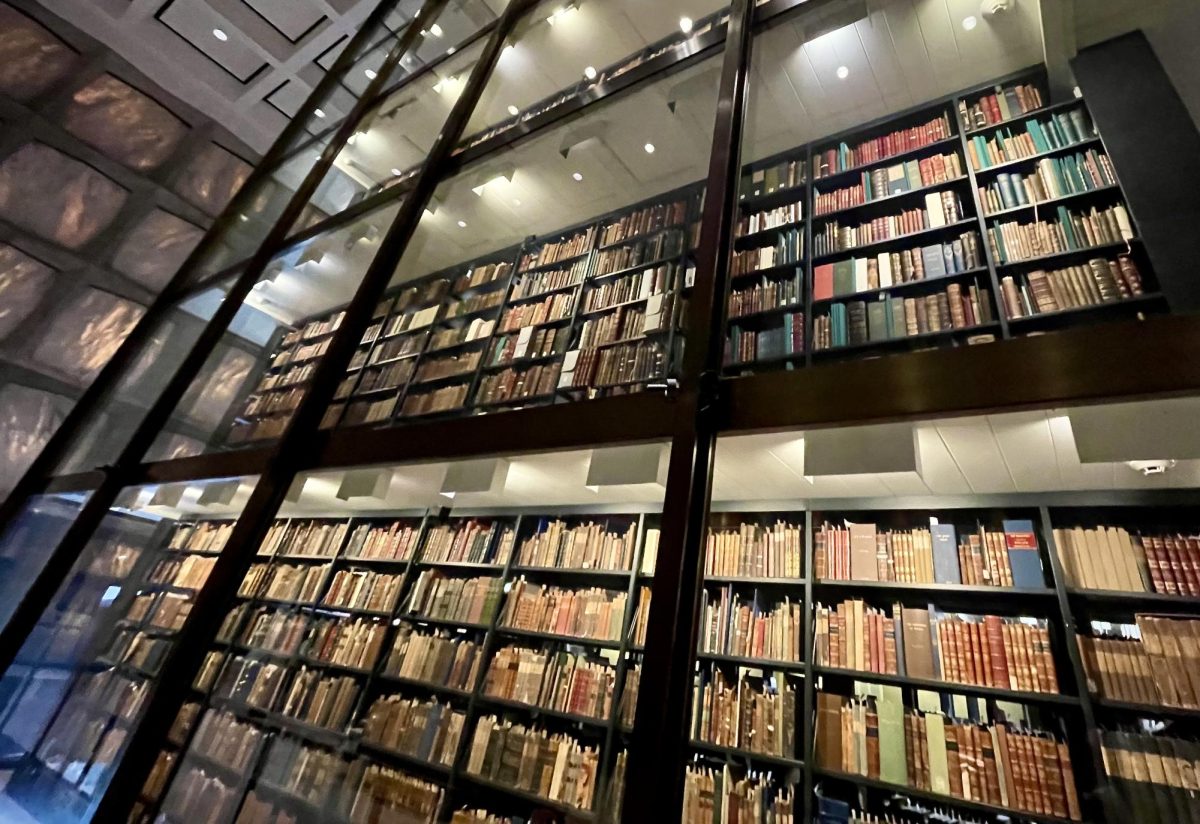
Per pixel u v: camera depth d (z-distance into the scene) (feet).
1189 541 5.67
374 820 8.32
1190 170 5.65
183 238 16.49
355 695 9.97
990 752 5.78
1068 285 5.77
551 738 7.73
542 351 9.84
